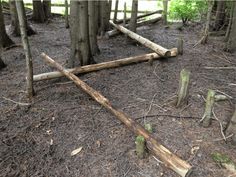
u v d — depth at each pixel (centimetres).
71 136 304
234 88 410
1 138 305
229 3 689
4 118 335
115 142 292
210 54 555
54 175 260
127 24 747
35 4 798
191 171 250
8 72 458
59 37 671
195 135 301
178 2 788
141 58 478
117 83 413
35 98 372
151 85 408
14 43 586
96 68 443
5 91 394
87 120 328
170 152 257
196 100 369
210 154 275
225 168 260
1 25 554
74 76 395
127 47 588
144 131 285
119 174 256
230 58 534
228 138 295
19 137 306
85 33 445
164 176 250
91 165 268
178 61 505
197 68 477
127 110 345
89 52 466
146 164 264
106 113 340
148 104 358
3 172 266
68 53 541
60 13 941
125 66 472
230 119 306
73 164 270
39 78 399
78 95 378
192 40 655
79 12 428
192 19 810
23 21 329
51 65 447
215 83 424
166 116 333
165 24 819
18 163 275
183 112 341
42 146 293
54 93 383
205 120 312
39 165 272
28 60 352
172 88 400
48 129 316
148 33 712
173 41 644
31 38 652
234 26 554
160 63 489
